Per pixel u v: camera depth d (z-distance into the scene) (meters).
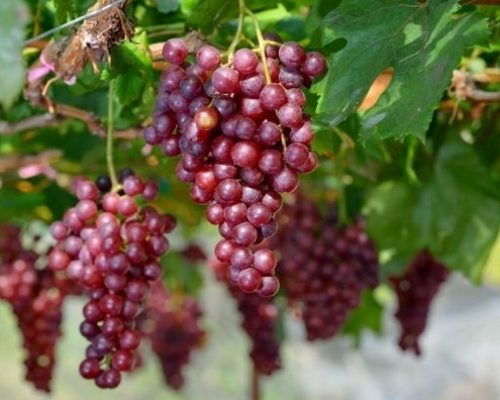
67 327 5.52
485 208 1.68
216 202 1.15
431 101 1.14
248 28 1.38
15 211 1.83
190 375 5.40
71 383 5.43
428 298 1.82
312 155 1.13
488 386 4.89
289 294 1.76
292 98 1.13
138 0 1.36
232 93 1.13
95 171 1.77
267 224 1.14
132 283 1.29
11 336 5.79
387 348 5.21
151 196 1.31
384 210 1.69
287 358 5.33
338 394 5.18
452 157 1.67
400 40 1.18
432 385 5.01
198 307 2.32
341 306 1.70
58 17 1.28
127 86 1.29
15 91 0.96
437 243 1.70
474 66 1.48
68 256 1.33
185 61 1.19
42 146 1.79
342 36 1.20
